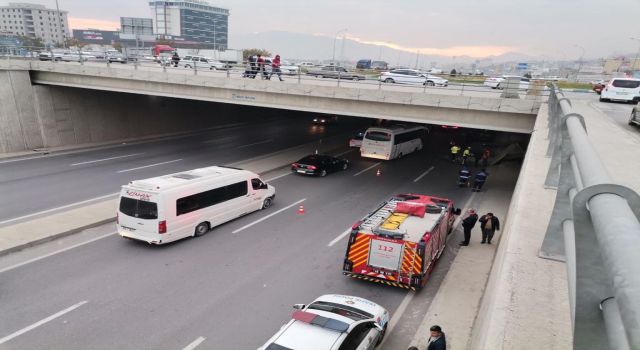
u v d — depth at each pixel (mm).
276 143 37625
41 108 31141
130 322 10836
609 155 10836
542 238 4738
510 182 27000
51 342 9953
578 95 37188
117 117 36125
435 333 8898
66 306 11398
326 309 10016
